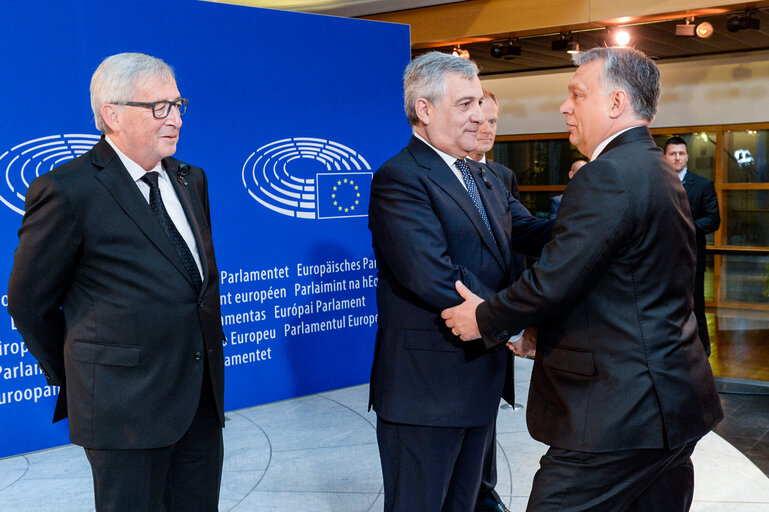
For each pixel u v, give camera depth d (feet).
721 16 20.89
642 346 5.76
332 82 13.88
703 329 18.98
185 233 7.00
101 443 6.48
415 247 6.91
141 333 6.54
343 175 14.20
